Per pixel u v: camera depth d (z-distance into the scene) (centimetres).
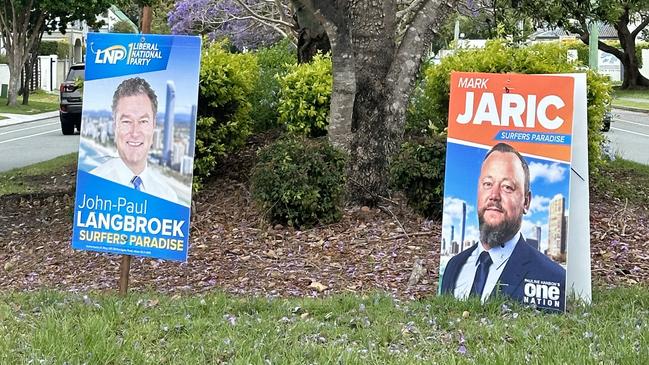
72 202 1187
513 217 594
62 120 2648
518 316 571
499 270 599
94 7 3684
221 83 1078
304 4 900
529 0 1245
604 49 5241
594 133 1105
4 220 1095
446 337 527
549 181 585
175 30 2428
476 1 1580
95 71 622
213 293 670
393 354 485
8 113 3703
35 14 4088
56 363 456
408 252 812
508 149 594
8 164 1820
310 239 880
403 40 972
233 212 996
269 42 2719
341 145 957
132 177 621
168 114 615
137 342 501
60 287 752
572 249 605
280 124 1320
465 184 605
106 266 834
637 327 534
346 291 679
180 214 617
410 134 1213
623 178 1338
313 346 497
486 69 1120
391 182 945
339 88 938
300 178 909
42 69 5588
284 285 716
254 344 499
